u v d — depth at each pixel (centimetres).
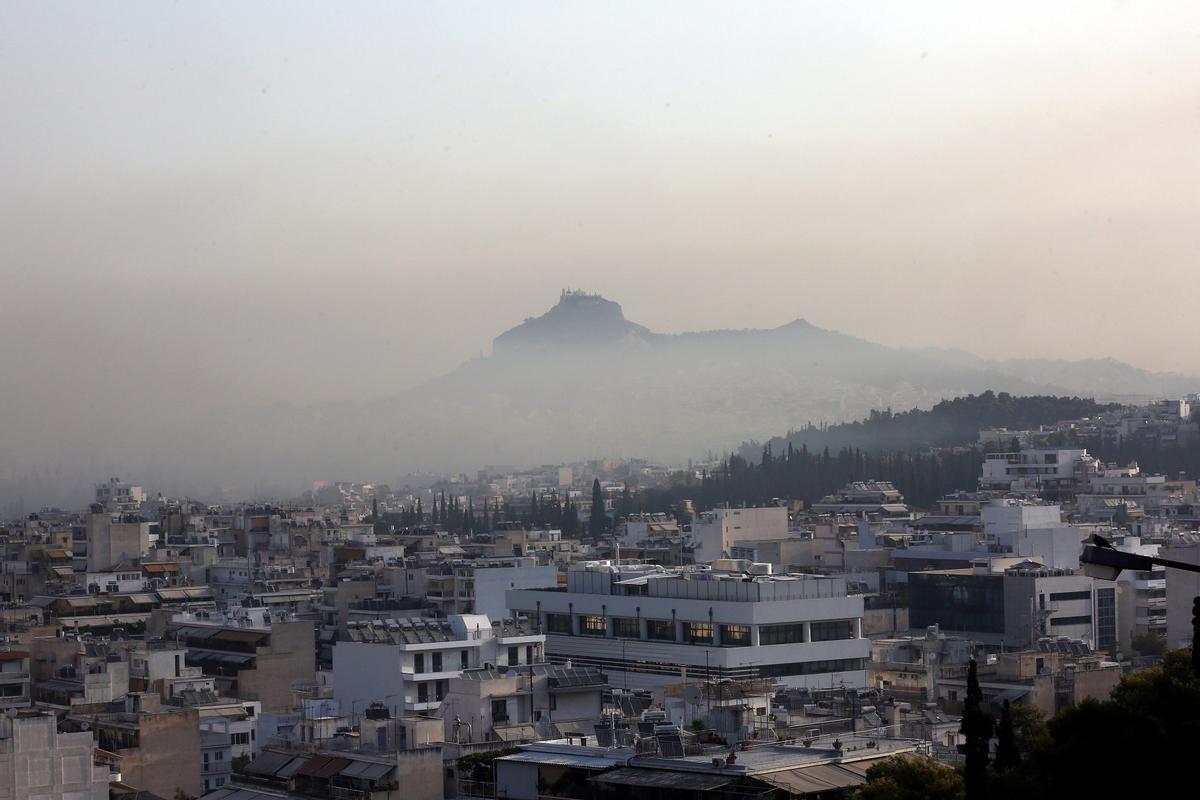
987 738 18400
